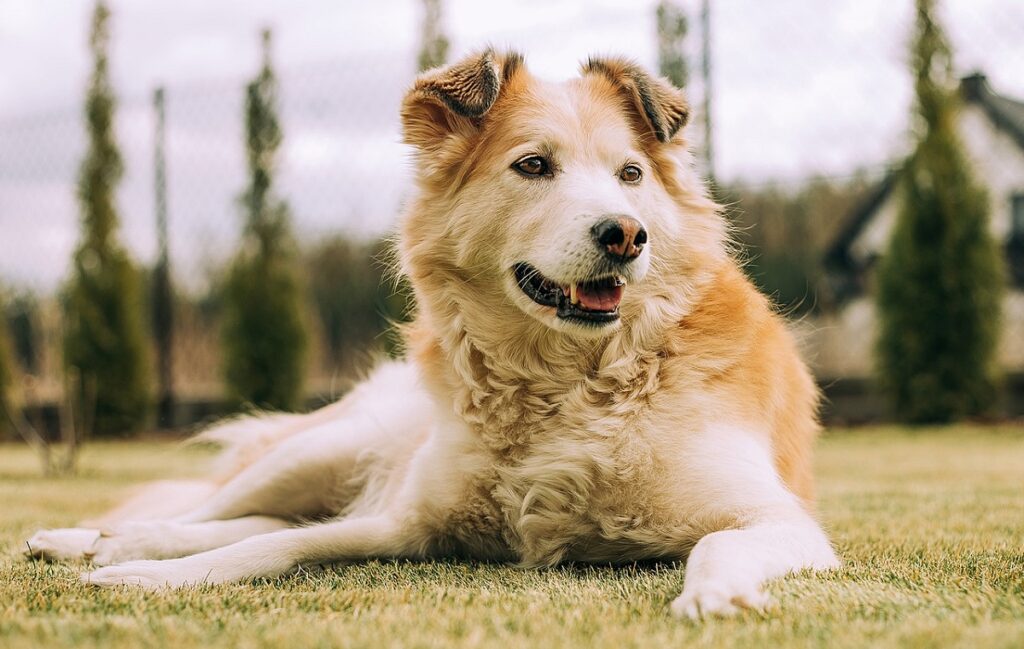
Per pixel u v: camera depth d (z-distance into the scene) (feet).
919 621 6.01
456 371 9.96
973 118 54.13
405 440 11.76
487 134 10.39
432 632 5.97
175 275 40.14
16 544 11.46
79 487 20.10
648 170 10.50
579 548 9.40
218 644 5.65
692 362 9.45
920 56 34.24
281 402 36.50
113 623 6.23
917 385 34.19
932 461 22.39
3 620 6.36
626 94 10.99
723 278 10.41
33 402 32.53
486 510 9.63
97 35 39.32
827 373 38.75
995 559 9.00
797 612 6.33
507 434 9.62
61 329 38.60
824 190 54.08
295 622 6.37
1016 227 53.26
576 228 9.22
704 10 31.22
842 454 24.71
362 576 8.64
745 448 9.13
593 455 9.06
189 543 10.81
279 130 36.70
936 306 34.12
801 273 54.95
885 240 35.73
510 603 7.00
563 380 9.56
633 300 9.58
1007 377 35.50
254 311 36.58
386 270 12.23
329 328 45.68
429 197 10.65
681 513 8.79
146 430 38.81
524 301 9.55
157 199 38.86
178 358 41.75
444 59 35.78
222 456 14.71
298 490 12.07
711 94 31.32
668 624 6.18
